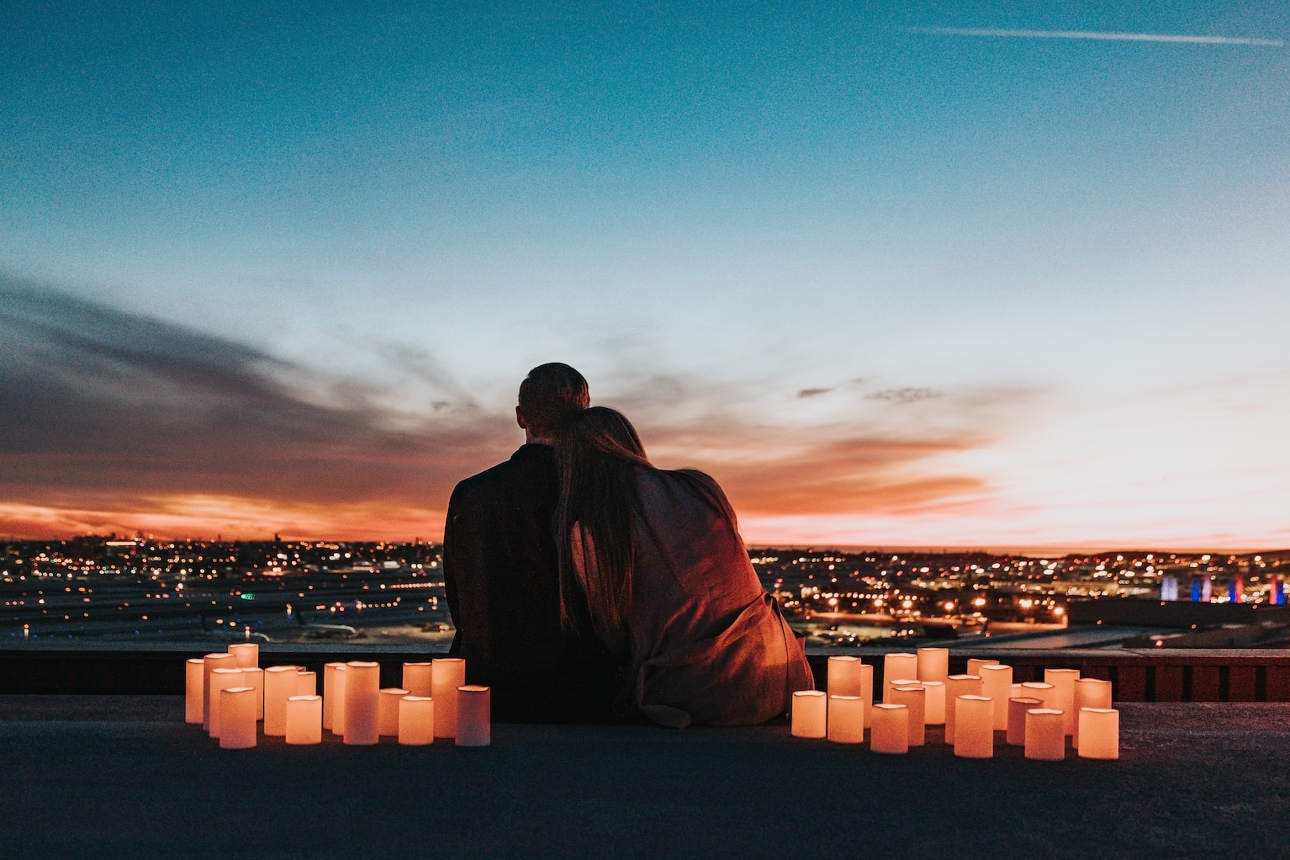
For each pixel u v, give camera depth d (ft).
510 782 9.30
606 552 12.10
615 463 12.46
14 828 7.79
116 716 14.83
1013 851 7.62
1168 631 272.92
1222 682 17.08
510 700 12.32
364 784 9.18
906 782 9.57
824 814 8.48
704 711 12.10
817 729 11.58
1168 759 10.72
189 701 12.46
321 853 7.32
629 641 12.55
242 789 8.97
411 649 17.67
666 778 9.52
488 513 12.45
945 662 13.30
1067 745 11.72
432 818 8.20
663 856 7.40
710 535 12.31
